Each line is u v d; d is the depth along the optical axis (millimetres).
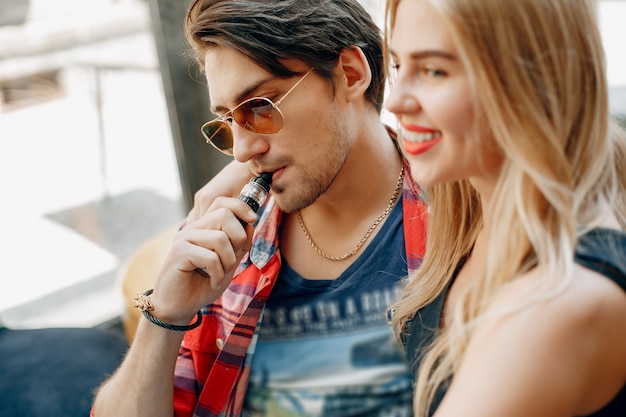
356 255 1224
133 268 2037
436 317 917
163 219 2713
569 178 691
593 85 705
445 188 920
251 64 1074
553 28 677
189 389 1278
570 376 652
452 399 693
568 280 657
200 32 1085
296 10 1086
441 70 696
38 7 2336
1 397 1729
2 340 1979
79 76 2477
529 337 656
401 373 1175
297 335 1229
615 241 696
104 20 2412
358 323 1200
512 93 673
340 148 1153
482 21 661
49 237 2572
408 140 752
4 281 2518
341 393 1190
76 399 1729
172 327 1175
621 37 2457
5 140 2457
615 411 703
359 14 1188
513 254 715
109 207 2637
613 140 797
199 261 1109
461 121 700
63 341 1960
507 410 652
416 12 700
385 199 1229
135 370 1215
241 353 1224
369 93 1229
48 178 2551
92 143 2572
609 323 658
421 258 1164
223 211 1122
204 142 2477
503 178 726
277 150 1120
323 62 1107
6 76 2375
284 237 1277
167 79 2367
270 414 1233
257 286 1249
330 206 1226
